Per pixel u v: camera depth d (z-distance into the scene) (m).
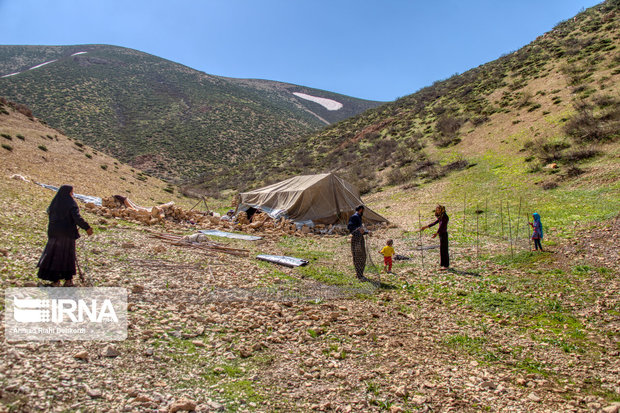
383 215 21.64
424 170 30.34
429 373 4.26
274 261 9.52
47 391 2.82
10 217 8.70
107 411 2.76
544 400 3.78
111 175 28.92
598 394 3.94
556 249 10.27
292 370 4.02
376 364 4.38
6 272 5.27
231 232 15.11
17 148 23.16
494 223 15.05
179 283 6.53
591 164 19.00
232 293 6.41
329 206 18.12
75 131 64.12
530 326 5.98
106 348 3.67
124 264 7.16
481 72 52.41
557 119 26.38
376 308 6.56
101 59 121.81
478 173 24.94
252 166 57.41
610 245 9.77
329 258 11.01
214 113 90.56
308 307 6.11
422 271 9.56
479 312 6.64
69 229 5.27
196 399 3.19
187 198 35.44
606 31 39.00
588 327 5.81
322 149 52.41
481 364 4.63
